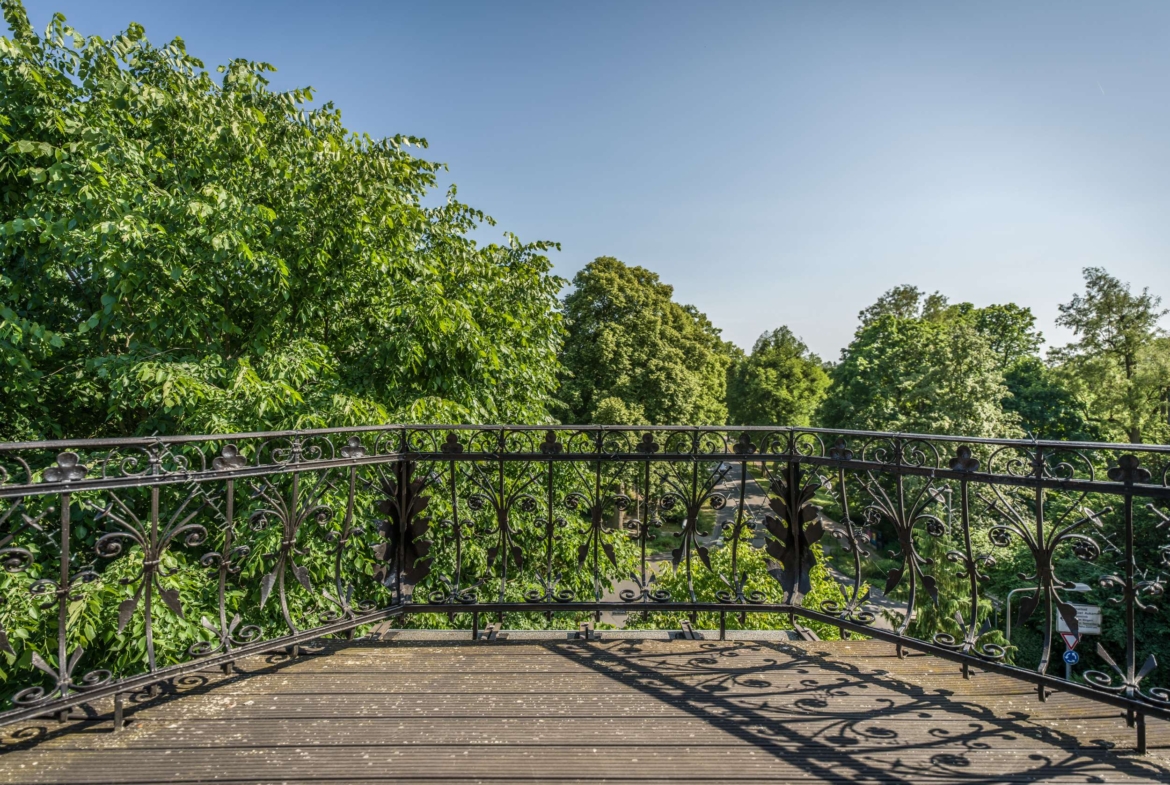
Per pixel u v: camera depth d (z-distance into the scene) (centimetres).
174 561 492
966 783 186
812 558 307
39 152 548
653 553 1792
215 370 605
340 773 188
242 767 191
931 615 1342
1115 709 231
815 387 4022
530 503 310
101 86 614
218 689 242
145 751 199
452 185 984
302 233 672
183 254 613
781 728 216
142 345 611
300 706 229
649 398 2345
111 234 528
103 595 459
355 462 287
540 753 200
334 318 793
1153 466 802
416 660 272
